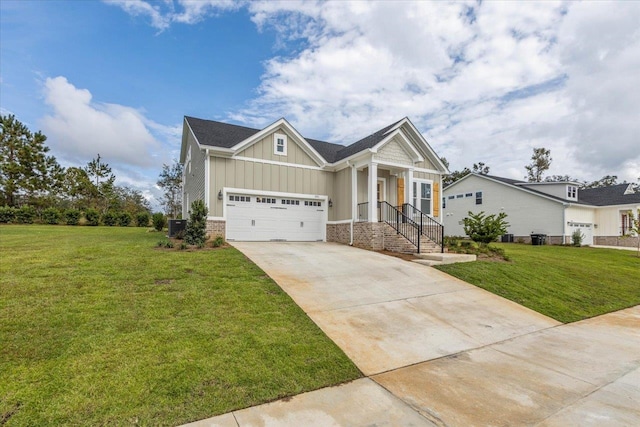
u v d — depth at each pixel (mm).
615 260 15852
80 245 10203
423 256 10914
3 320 4402
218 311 5289
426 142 16156
